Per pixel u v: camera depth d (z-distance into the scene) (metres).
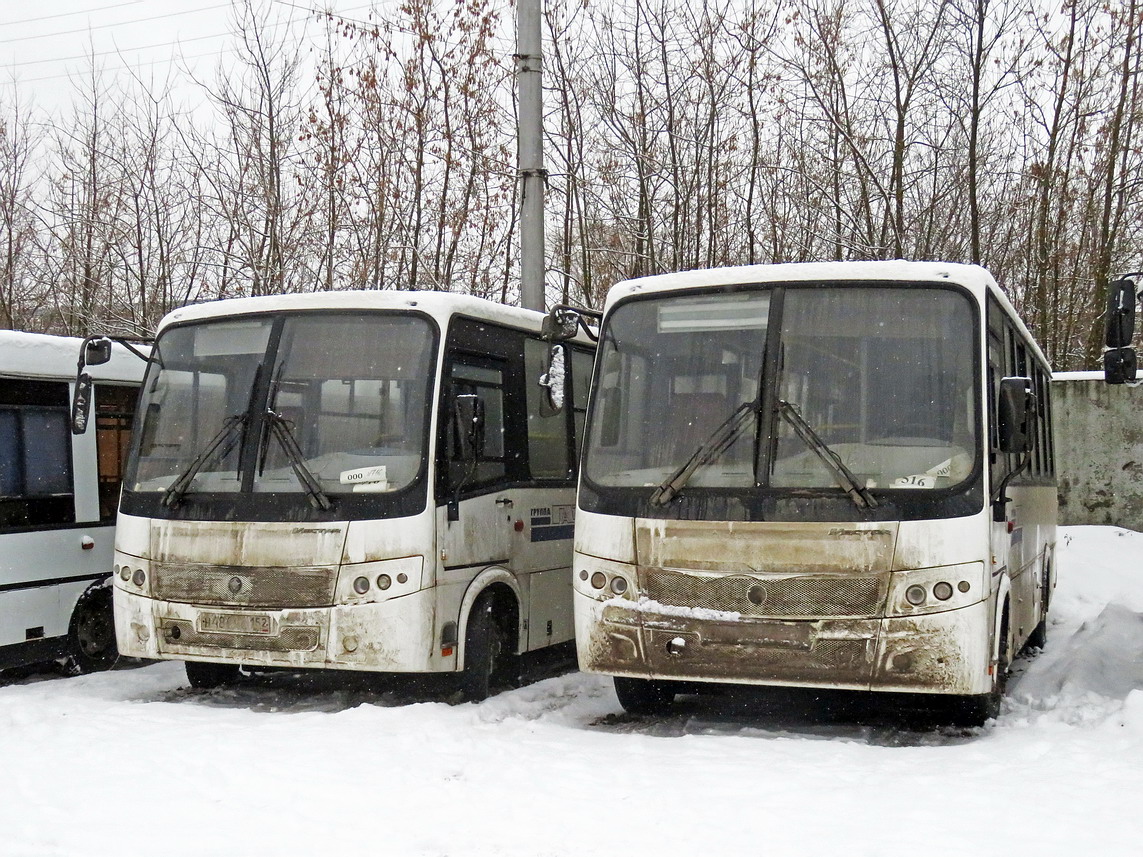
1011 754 7.59
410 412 9.44
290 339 9.84
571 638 11.60
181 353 10.20
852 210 21.58
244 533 9.44
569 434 11.81
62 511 11.11
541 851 5.76
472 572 9.80
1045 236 23.91
